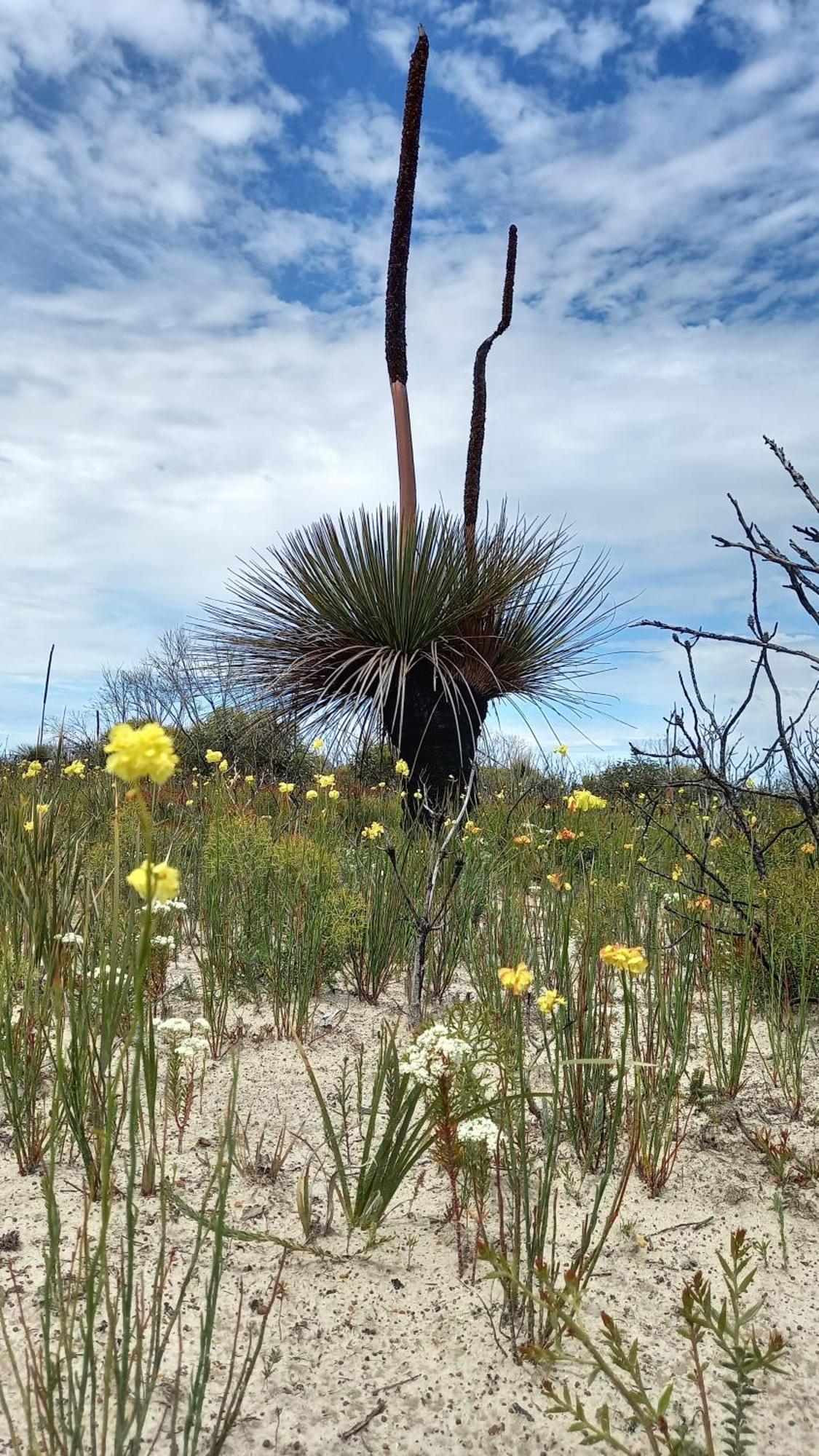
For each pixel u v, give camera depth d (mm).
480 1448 1201
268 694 6504
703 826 4008
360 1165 1861
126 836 3771
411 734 6059
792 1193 1852
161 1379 1268
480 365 7410
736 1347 1117
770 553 2510
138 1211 1662
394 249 6812
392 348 6859
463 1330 1412
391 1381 1307
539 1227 1482
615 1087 2201
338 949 2980
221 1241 1133
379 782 6328
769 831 4238
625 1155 1979
